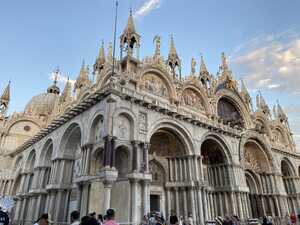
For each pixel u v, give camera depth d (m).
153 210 27.92
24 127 54.19
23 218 35.75
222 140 34.69
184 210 26.89
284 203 41.06
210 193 33.91
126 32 31.34
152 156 29.28
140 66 29.80
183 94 34.78
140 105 25.95
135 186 22.02
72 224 8.41
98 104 25.36
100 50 38.38
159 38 34.50
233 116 43.00
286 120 60.22
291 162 50.00
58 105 50.38
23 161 42.81
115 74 27.16
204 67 41.12
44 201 32.69
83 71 42.56
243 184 34.50
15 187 43.47
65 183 28.94
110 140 21.80
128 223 20.53
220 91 41.28
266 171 42.06
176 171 29.44
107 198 19.56
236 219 20.66
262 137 43.28
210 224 25.47
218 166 35.41
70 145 31.05
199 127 31.88
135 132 24.11
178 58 36.19
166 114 28.30
